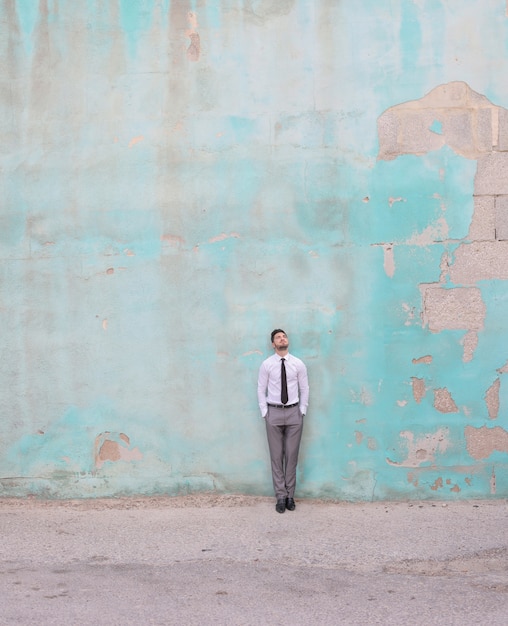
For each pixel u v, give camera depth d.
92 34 9.37
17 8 9.41
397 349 9.23
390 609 6.13
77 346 9.42
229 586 6.68
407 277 9.22
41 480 9.47
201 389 9.36
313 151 9.27
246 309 9.33
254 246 9.31
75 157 9.40
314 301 9.28
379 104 9.23
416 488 9.23
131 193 9.37
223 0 9.30
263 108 9.30
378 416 9.24
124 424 9.41
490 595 6.42
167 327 9.37
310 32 9.26
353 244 9.25
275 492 9.05
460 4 9.18
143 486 9.42
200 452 9.38
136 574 7.01
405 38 9.21
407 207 9.21
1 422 9.47
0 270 9.45
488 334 9.18
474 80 9.18
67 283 9.42
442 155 9.20
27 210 9.43
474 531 8.15
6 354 9.47
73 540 8.05
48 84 9.39
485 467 9.20
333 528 8.32
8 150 9.43
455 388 9.20
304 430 9.30
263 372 9.01
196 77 9.33
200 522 8.57
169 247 9.36
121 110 9.36
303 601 6.32
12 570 7.15
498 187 9.16
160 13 9.34
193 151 9.34
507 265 9.16
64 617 5.99
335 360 9.27
